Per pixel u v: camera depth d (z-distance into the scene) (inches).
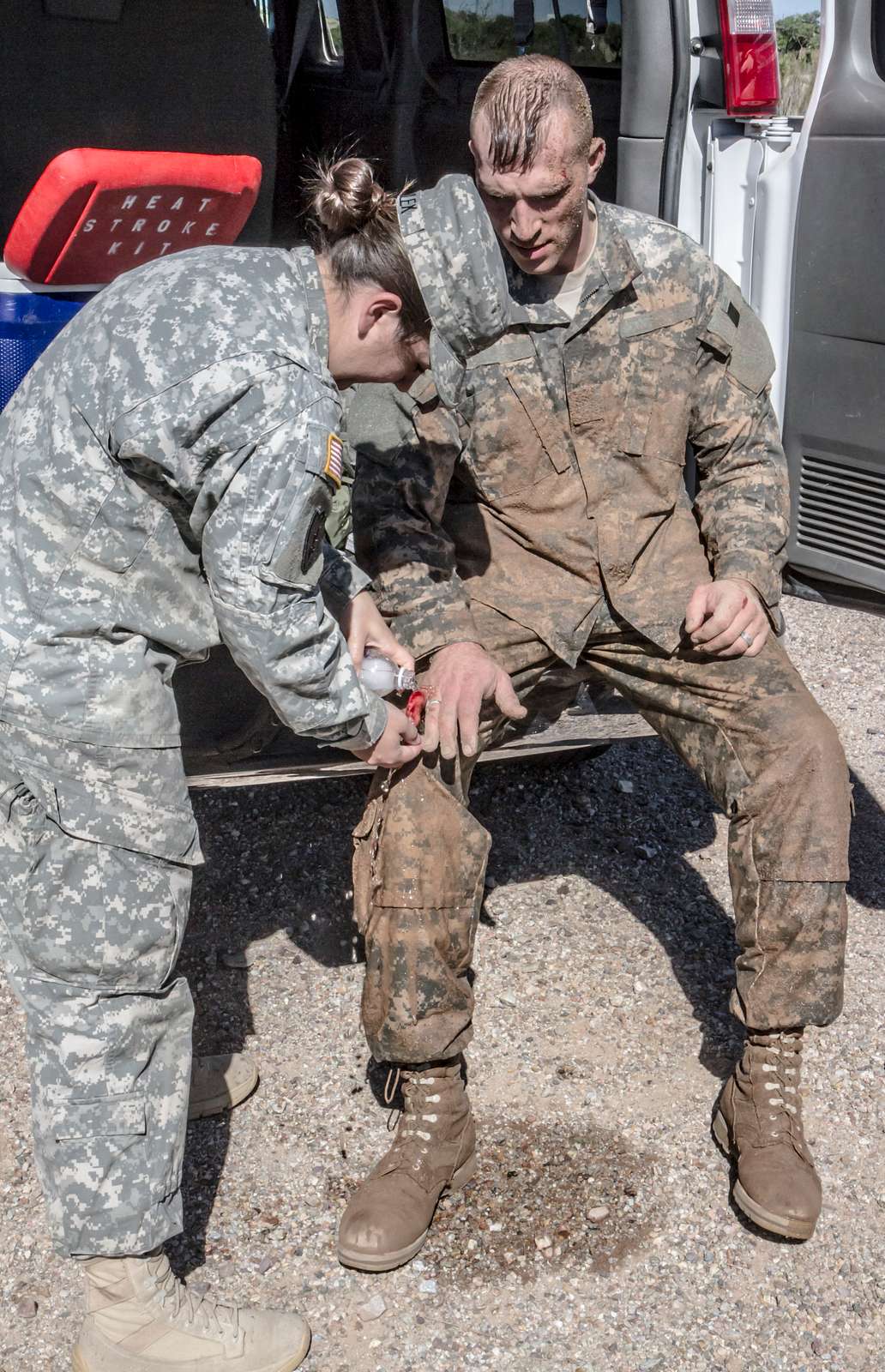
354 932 111.6
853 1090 96.0
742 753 88.7
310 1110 93.7
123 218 86.4
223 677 97.9
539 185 80.5
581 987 105.6
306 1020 102.0
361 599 80.8
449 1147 85.3
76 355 63.8
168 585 66.5
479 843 85.4
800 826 84.8
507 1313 78.7
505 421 91.1
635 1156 90.0
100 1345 72.0
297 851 120.6
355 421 90.1
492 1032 100.7
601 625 95.0
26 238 84.4
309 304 64.6
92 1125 67.6
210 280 62.9
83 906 66.5
